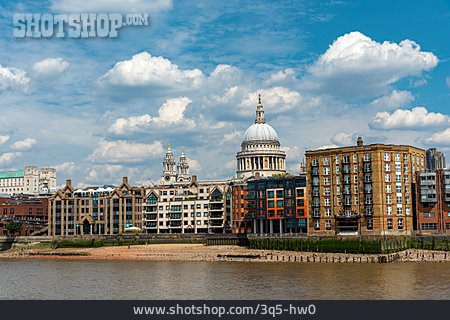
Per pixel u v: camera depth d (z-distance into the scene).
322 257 180.38
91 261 195.75
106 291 118.38
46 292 118.25
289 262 177.75
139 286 124.94
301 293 111.12
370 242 183.62
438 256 179.00
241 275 141.38
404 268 152.62
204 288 120.00
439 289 114.44
